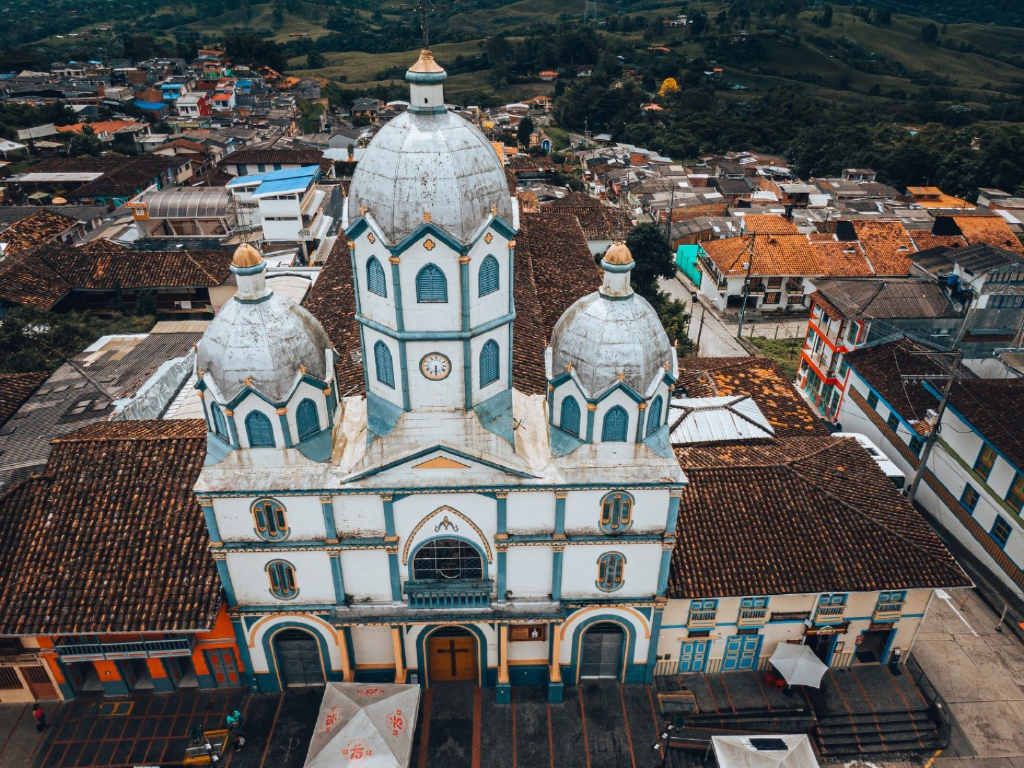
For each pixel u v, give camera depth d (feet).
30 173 337.72
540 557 99.50
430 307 84.89
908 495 152.97
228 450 92.27
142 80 565.12
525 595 102.83
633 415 91.66
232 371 86.99
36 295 202.49
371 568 99.04
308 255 244.63
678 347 200.95
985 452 135.23
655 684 113.19
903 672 115.14
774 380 163.94
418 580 100.99
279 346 88.17
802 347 217.15
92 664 113.70
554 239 202.18
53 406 142.31
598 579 101.60
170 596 97.55
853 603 108.17
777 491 112.27
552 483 92.22
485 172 82.58
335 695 102.73
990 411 134.31
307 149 373.40
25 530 101.55
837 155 424.46
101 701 110.11
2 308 200.44
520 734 106.01
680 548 106.63
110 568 99.19
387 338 88.48
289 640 106.63
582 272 184.03
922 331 175.52
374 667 110.01
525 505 94.89
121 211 287.89
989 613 126.82
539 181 396.37
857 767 103.71
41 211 271.08
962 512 141.49
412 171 79.51
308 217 246.27
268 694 111.14
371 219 80.84
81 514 102.94
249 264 86.43
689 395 154.61
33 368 171.22
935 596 130.21
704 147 467.11
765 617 108.58
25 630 94.48
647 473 92.99
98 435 112.27
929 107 559.79
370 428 94.99
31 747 103.71
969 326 173.37
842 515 109.70
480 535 97.30
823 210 333.01
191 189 268.82
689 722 107.14
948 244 267.39
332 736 96.89
